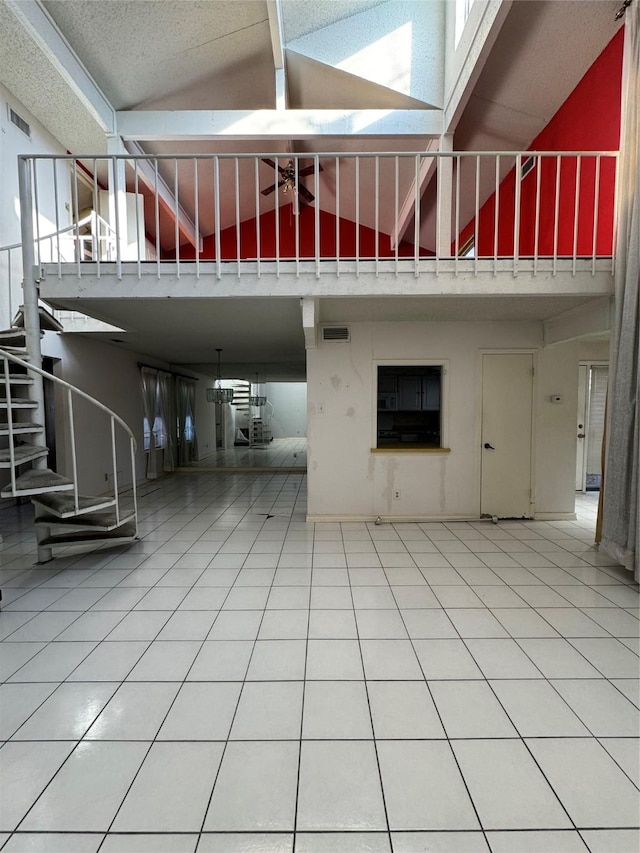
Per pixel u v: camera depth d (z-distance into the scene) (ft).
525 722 5.64
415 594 9.41
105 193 21.74
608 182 11.85
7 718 5.71
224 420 31.91
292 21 14.88
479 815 4.39
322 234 28.81
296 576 10.43
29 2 11.95
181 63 15.43
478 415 15.05
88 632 7.88
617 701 6.03
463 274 11.31
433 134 15.61
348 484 15.24
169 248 29.66
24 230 11.14
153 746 5.25
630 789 4.66
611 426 10.75
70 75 13.73
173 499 19.34
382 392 17.25
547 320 14.70
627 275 10.09
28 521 15.49
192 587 9.81
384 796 4.59
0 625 8.14
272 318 14.30
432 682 6.45
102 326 16.65
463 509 15.26
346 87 16.80
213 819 4.34
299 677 6.57
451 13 14.62
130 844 4.11
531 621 8.24
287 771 4.89
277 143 19.35
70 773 4.86
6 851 4.04
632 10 9.86
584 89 12.91
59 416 17.11
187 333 17.15
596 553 12.01
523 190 17.08
